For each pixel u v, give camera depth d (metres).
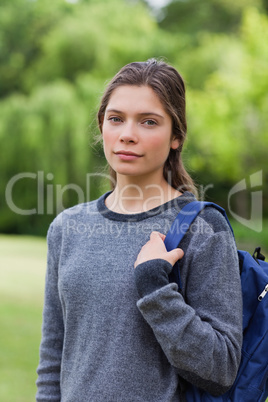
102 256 1.48
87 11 21.25
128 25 20.98
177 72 1.55
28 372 4.45
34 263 11.43
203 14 23.30
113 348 1.39
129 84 1.47
